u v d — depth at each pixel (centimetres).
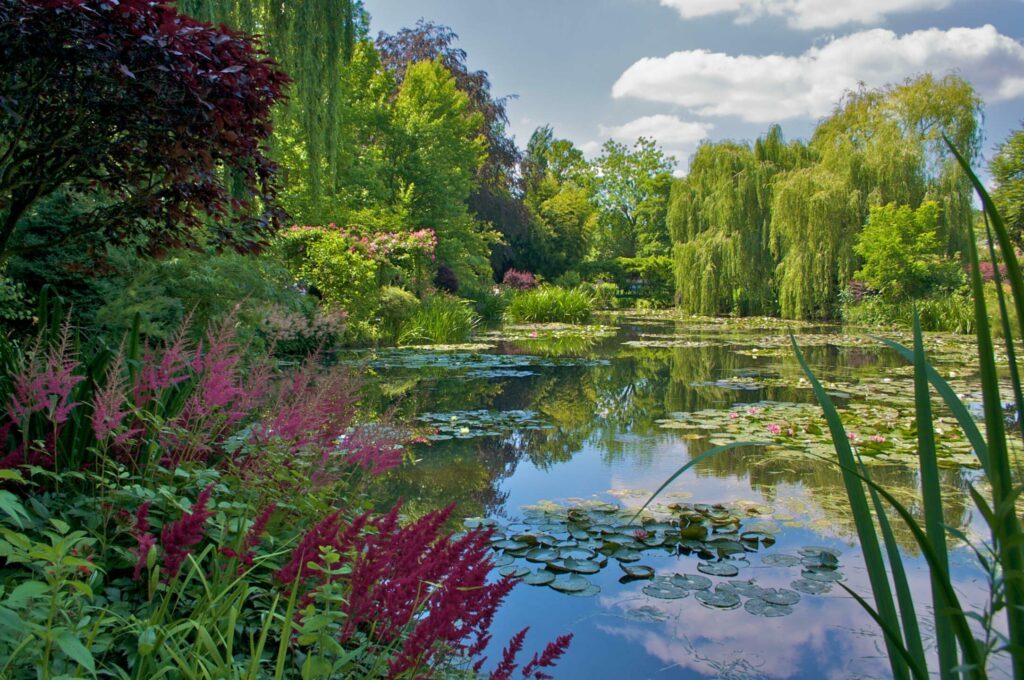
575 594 280
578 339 1485
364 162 2020
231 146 279
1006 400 680
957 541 339
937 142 1705
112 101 256
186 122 261
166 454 221
